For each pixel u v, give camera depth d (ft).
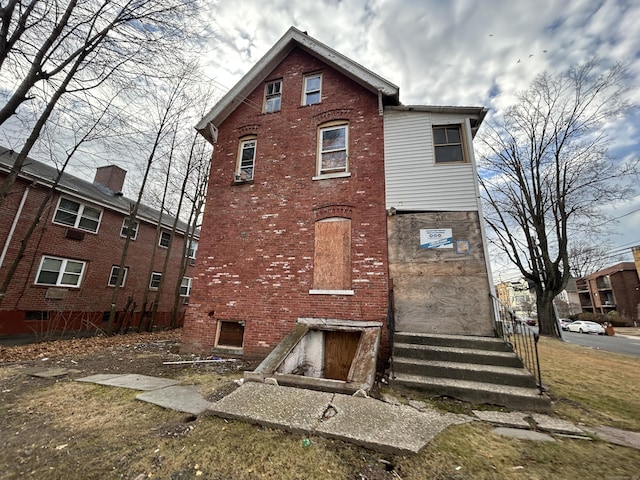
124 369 21.29
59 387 16.72
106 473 8.93
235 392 14.85
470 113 27.27
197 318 27.96
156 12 23.73
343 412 12.82
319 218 27.17
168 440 10.85
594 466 9.52
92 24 24.09
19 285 42.32
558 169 55.98
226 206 30.50
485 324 22.06
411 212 25.57
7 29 21.06
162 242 69.67
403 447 10.14
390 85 27.66
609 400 16.15
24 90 22.08
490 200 65.87
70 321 48.06
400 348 19.43
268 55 33.22
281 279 26.63
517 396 14.79
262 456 9.89
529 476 8.98
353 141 28.37
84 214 52.26
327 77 31.50
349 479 8.82
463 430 11.98
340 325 23.88
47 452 10.02
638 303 126.82
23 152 25.95
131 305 59.72
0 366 21.66
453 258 23.82
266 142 31.37
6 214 41.57
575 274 121.29
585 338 76.59
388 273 24.43
